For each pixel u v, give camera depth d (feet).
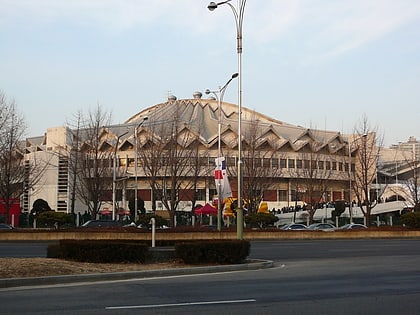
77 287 41.50
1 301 34.01
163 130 181.68
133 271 49.26
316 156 242.17
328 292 38.75
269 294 37.60
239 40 81.25
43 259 53.36
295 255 80.02
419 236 149.18
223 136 251.19
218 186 89.97
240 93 80.84
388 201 256.73
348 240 135.13
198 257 57.57
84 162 163.02
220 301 34.32
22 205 236.43
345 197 265.95
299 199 238.68
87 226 139.54
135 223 144.25
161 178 184.85
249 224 154.92
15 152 168.96
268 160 207.62
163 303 33.40
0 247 94.94
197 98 303.27
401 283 44.68
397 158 357.61
